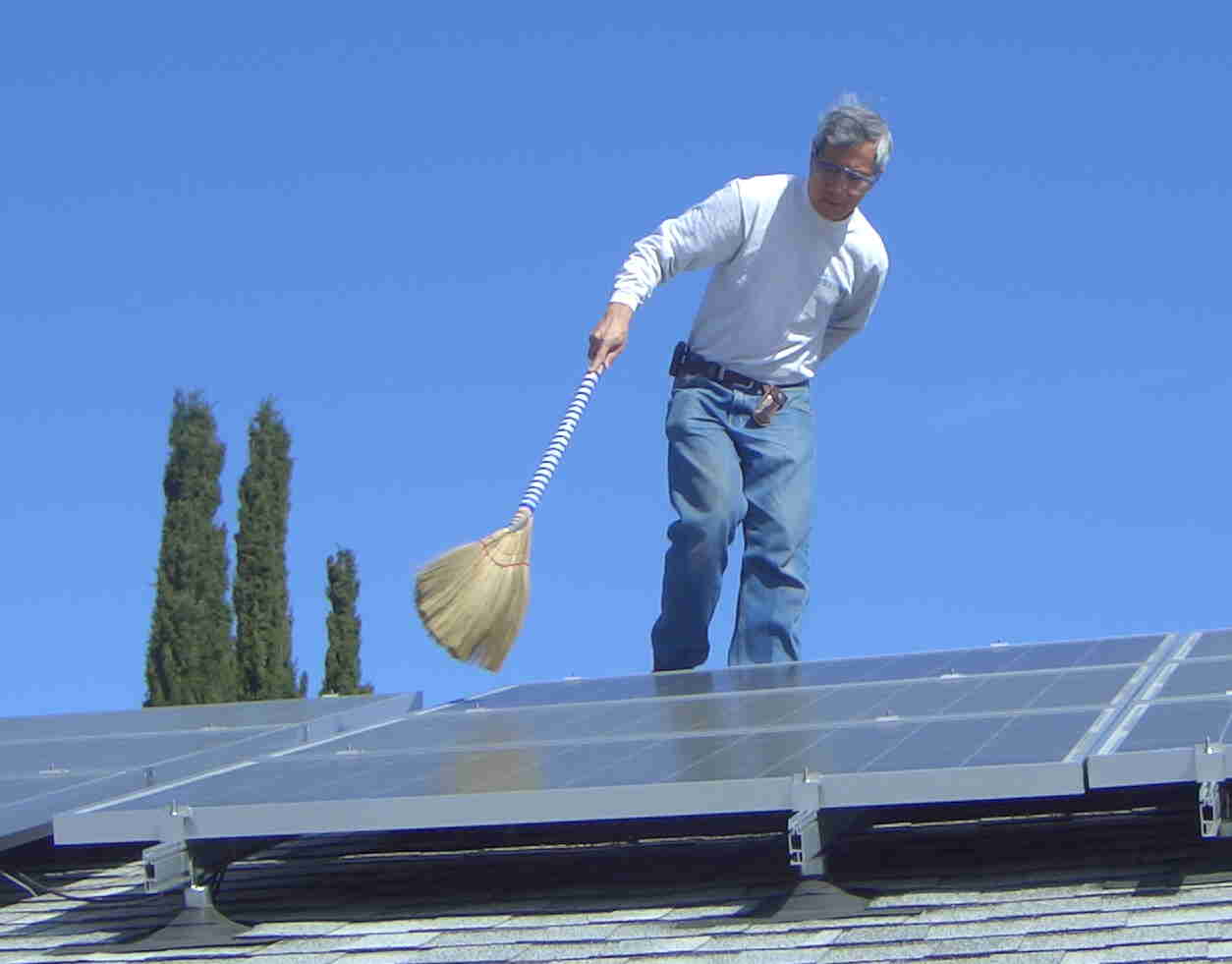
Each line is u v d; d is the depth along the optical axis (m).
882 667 7.65
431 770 5.97
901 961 4.93
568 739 6.40
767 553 8.98
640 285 8.61
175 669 21.08
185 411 21.66
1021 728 5.70
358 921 5.83
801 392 9.08
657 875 6.02
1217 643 7.26
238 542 22.05
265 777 6.18
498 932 5.56
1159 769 5.01
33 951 5.84
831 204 8.66
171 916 6.01
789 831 5.18
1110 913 5.10
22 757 7.91
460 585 7.48
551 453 7.90
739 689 7.39
